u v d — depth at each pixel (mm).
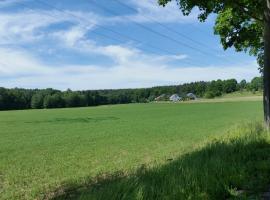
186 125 44000
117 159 19469
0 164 19109
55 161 19750
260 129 19812
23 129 44594
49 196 11758
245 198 8352
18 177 15578
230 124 43281
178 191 8242
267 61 20562
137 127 43000
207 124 44688
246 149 13305
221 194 8805
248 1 20906
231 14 22625
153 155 20391
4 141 31328
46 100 150750
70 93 163500
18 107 148500
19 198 11945
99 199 7484
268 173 10422
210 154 12719
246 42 24875
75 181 13750
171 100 196875
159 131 36844
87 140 30547
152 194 7957
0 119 67438
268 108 20625
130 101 189500
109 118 64938
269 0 20188
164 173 9734
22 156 22125
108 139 30719
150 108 105625
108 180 12273
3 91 146125
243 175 9969
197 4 20781
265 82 20734
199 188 8625
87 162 18922
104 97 173375
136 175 9703
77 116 74562
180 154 18078
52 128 45500
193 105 118625
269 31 20375
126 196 7605
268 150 13680
